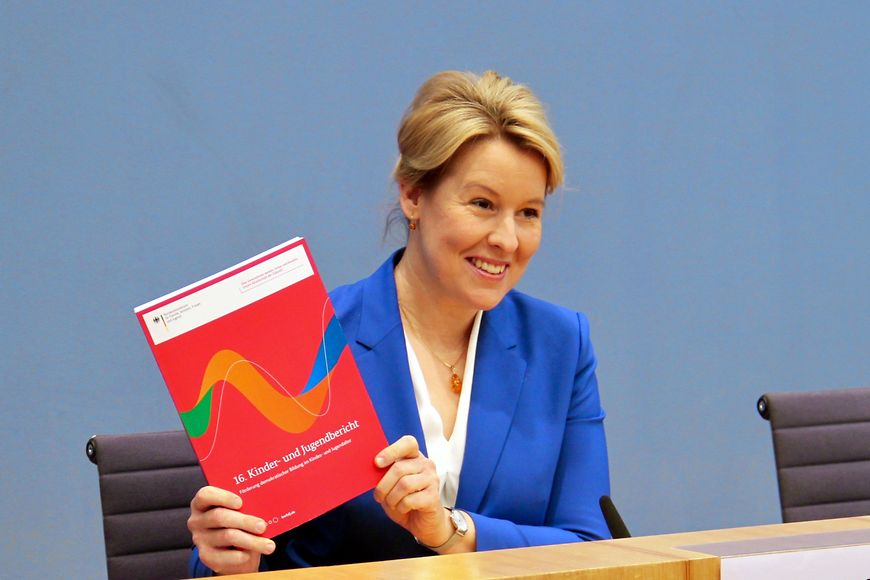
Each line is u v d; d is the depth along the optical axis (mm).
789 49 4652
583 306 4367
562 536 2014
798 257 4699
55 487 3652
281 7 3865
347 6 3959
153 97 3721
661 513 4492
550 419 2205
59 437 3656
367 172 4012
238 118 3832
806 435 2830
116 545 2322
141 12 3691
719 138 4555
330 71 3945
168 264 3764
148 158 3725
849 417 2883
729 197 4582
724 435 4590
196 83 3768
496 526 1921
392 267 2238
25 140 3578
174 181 3758
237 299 1705
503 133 1973
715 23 4531
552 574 1250
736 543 1432
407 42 4055
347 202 3990
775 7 4621
